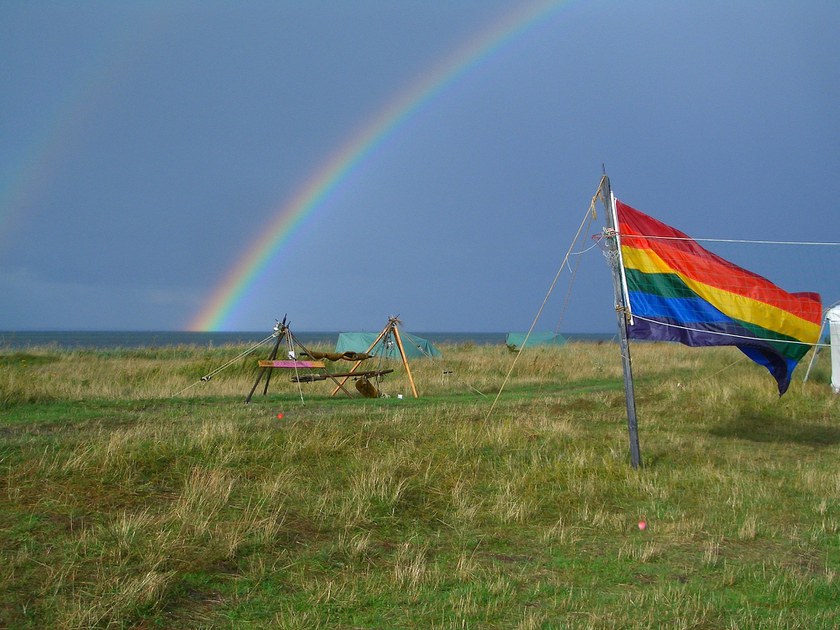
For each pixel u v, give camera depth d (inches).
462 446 473.1
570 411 655.8
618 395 755.4
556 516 386.3
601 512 391.5
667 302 503.5
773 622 252.7
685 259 517.3
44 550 271.9
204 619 245.6
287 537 318.7
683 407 715.4
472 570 301.3
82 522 303.1
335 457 431.8
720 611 264.1
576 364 1048.8
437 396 725.9
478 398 709.3
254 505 346.3
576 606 268.1
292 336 686.5
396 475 413.1
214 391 703.1
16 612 228.8
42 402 572.7
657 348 1429.6
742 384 821.2
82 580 254.7
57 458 360.8
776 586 289.9
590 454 493.7
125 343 3395.7
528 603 271.1
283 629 241.0
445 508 383.2
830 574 304.5
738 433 617.3
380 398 683.4
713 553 331.3
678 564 318.7
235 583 273.1
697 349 1370.6
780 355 528.1
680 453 521.7
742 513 397.1
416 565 295.1
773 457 534.3
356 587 278.4
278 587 275.3
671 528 366.9
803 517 392.8
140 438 412.2
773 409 713.6
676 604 267.4
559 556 327.0
